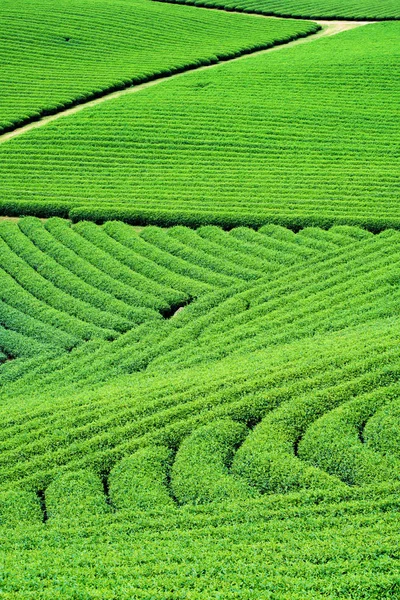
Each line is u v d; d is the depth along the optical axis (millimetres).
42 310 25984
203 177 36844
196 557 13312
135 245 30234
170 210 32531
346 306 24094
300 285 26062
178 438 17484
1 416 19609
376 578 12430
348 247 28703
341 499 15047
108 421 18328
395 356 19438
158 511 15125
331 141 40219
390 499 14766
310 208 32500
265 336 22891
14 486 16578
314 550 13227
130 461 16797
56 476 16734
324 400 18094
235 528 14227
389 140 39844
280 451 16562
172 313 25922
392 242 28781
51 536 14594
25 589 12570
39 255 29750
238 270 27734
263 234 30734
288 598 12047
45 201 34031
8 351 24062
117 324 24891
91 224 32312
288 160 38469
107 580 12703
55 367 22812
